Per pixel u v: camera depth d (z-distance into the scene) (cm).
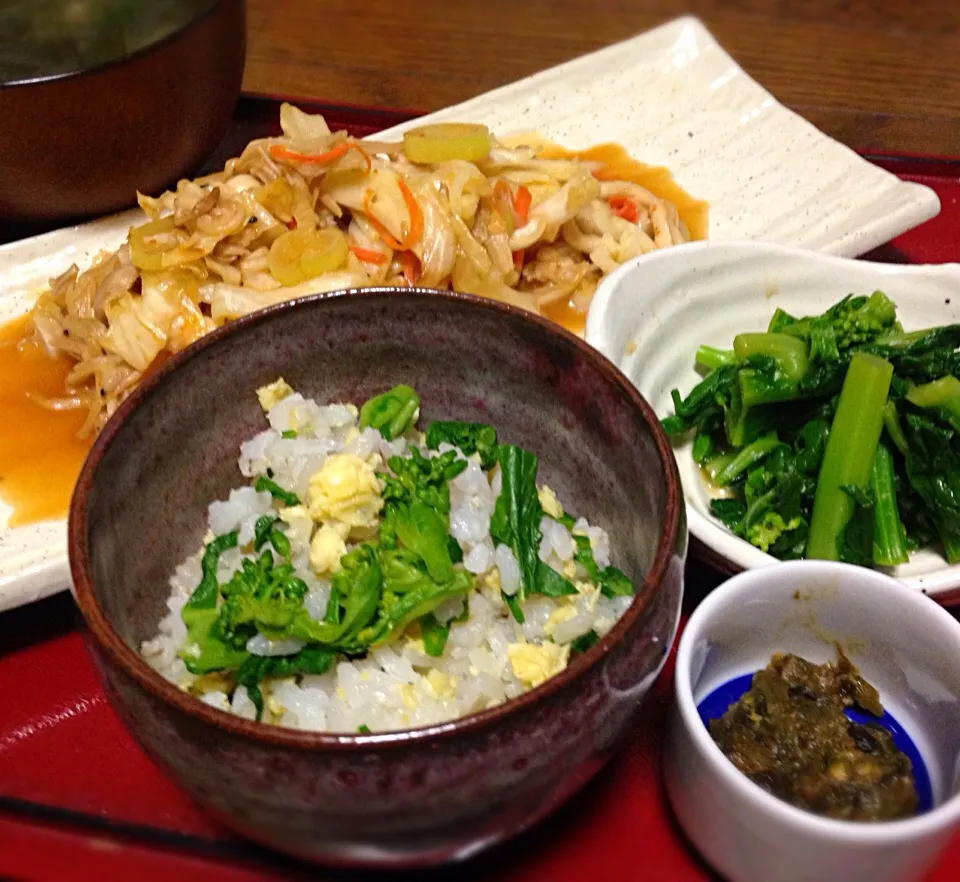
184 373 28
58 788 28
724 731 26
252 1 57
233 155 46
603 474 29
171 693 22
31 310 40
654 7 57
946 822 23
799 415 34
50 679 30
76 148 38
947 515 31
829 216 41
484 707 25
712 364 35
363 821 22
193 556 29
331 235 37
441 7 57
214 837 27
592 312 33
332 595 26
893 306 34
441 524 27
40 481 35
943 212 43
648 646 23
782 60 52
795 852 24
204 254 36
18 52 39
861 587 27
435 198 38
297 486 28
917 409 32
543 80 48
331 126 47
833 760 26
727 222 42
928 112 49
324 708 25
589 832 27
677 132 46
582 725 23
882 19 55
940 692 26
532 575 27
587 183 40
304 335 29
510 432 31
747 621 27
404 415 30
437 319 29
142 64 38
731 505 33
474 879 26
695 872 27
